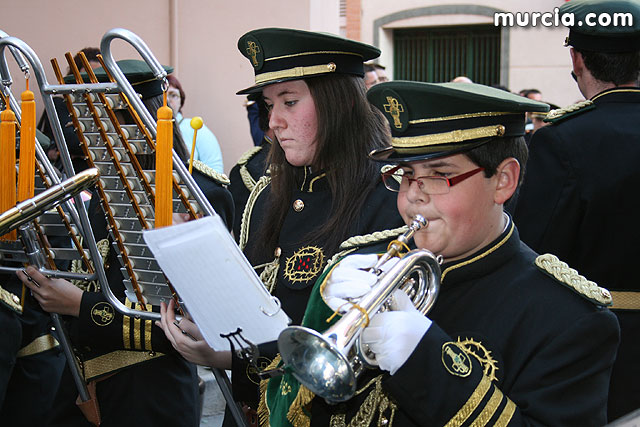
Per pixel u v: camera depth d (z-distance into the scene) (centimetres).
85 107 207
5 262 265
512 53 1132
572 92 1119
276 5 589
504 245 175
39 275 237
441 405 155
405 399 155
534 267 175
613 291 276
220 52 577
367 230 215
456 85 167
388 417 173
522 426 157
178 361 254
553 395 160
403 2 1255
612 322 167
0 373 268
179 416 252
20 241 238
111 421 251
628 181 266
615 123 273
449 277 174
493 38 1262
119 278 245
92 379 250
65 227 231
